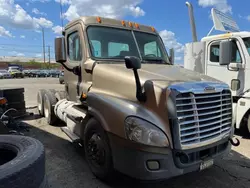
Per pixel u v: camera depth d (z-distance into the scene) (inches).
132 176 107.1
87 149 137.6
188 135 106.6
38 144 94.0
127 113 108.8
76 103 173.6
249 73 223.0
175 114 102.6
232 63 233.1
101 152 124.7
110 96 125.1
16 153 92.4
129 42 166.2
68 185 126.4
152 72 127.2
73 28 172.6
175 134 103.1
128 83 119.5
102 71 138.0
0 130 179.8
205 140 113.3
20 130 223.3
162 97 104.7
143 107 109.4
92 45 154.1
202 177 141.1
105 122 118.4
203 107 111.7
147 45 173.3
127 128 107.0
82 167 148.0
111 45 159.3
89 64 149.3
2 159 97.7
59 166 149.2
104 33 160.1
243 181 138.1
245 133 236.5
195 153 110.1
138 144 103.3
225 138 125.6
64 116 189.3
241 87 228.8
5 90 253.8
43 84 914.1
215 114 118.7
